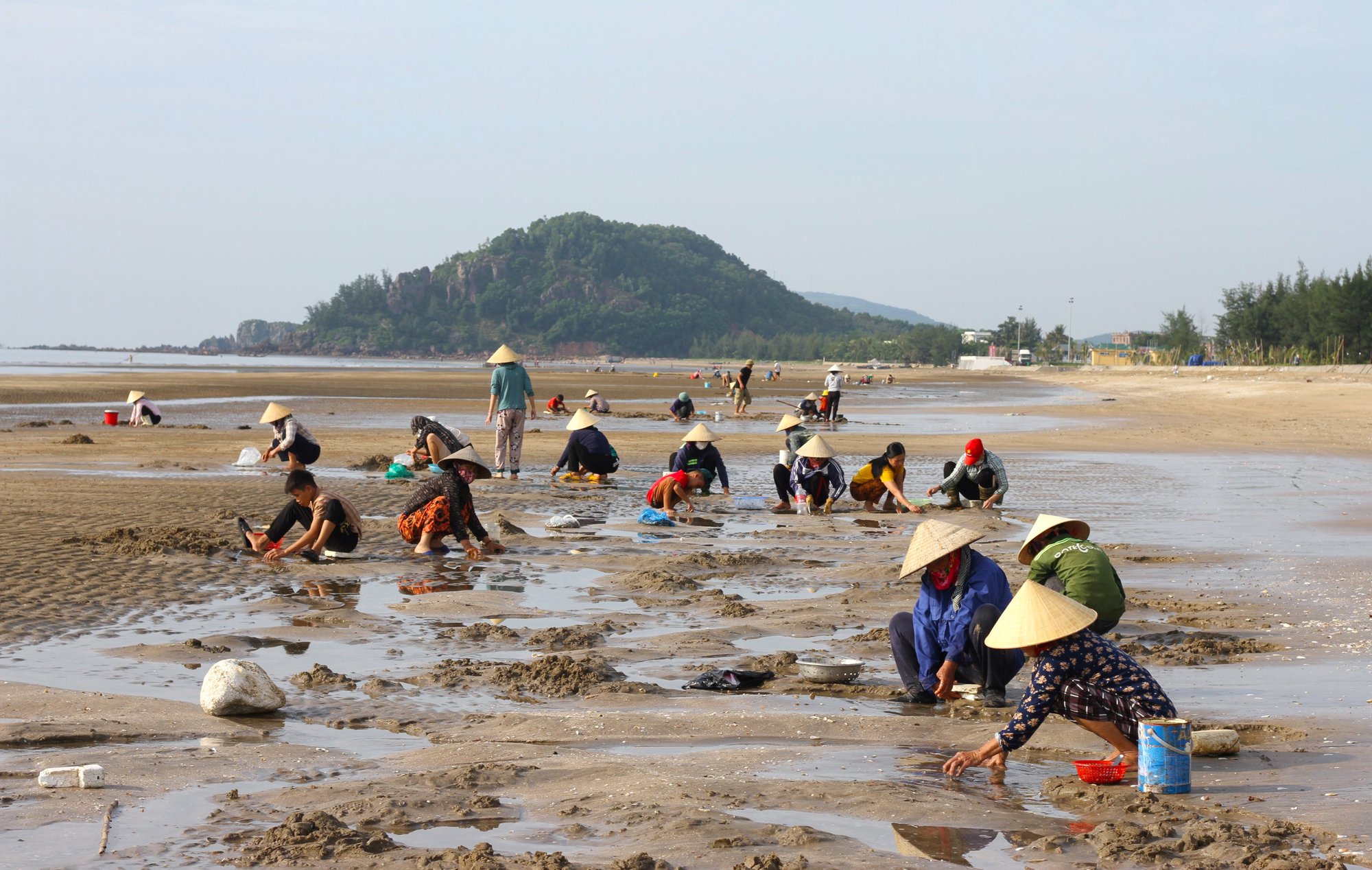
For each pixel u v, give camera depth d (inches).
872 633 366.0
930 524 296.5
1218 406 1943.9
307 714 274.7
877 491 701.9
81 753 240.4
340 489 729.0
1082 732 264.8
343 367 5812.0
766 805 212.4
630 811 206.2
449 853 183.9
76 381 2615.7
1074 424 1515.7
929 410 1913.1
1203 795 218.2
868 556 523.5
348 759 240.4
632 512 673.6
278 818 203.5
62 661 318.3
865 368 7623.0
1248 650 342.0
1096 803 215.6
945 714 283.3
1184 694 293.4
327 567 478.6
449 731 261.6
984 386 3494.1
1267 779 227.1
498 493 743.1
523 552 527.5
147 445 1043.3
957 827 201.3
